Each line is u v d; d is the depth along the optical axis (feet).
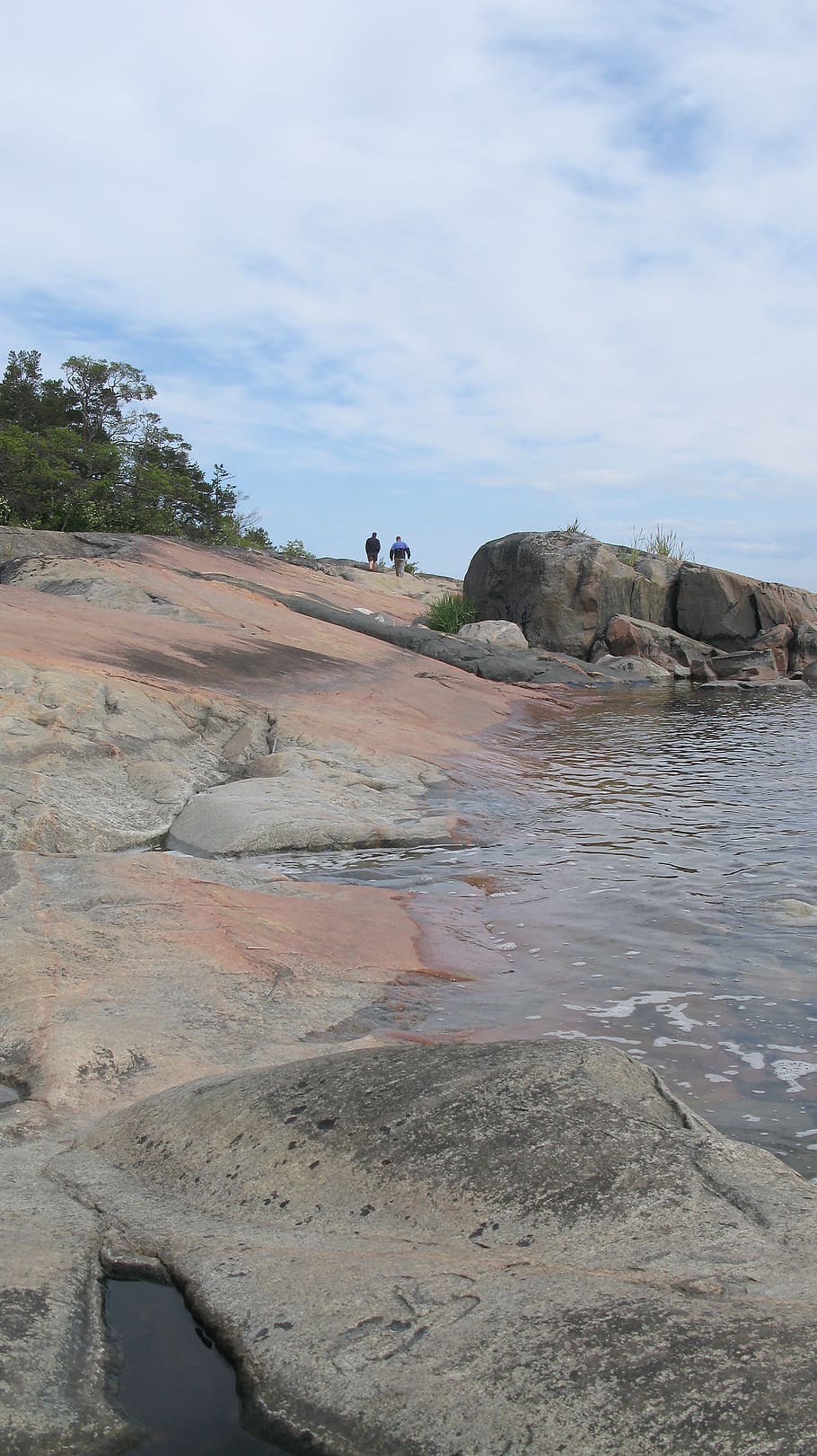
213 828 30.25
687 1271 8.20
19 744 32.68
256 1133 10.59
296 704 45.62
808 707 66.74
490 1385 7.03
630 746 50.03
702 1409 6.59
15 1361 7.34
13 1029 14.94
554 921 23.27
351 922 22.39
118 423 144.05
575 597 90.38
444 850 30.19
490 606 95.50
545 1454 6.50
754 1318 7.41
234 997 17.17
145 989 16.92
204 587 68.69
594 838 31.45
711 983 19.29
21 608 48.98
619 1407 6.70
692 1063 15.79
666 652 89.61
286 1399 7.23
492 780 39.96
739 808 35.65
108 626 49.78
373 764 39.04
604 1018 17.58
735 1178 9.70
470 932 22.45
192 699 39.86
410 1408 6.97
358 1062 11.69
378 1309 7.87
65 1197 10.10
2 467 109.09
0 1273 8.34
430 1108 10.46
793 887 25.81
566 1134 9.97
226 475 154.92
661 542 105.19
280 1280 8.35
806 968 20.03
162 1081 13.74
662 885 26.09
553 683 76.13
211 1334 8.02
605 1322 7.44
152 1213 9.70
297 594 88.22
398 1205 9.37
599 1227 8.87
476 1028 17.03
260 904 22.59
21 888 21.56
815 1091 14.80
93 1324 8.06
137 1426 7.17
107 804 31.50
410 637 77.05
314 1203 9.57
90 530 110.52
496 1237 8.87
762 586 93.61
